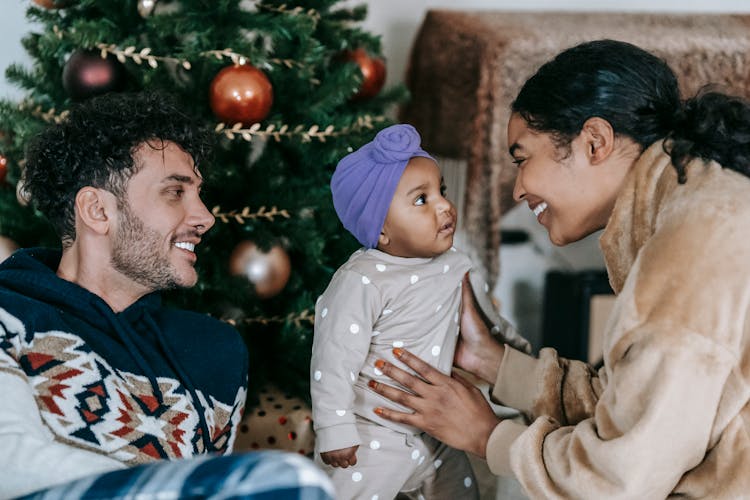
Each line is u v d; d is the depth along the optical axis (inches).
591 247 119.0
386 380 59.2
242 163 80.4
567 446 46.8
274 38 81.8
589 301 106.9
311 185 81.4
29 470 36.3
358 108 88.0
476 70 96.2
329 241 84.4
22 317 44.8
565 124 46.0
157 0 75.0
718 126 44.0
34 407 41.6
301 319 83.0
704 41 100.0
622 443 42.3
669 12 117.3
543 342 113.3
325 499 30.6
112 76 72.9
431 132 104.1
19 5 95.0
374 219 58.4
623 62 45.9
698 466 44.2
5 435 38.2
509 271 119.3
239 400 54.2
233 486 30.1
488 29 98.3
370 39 87.7
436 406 54.8
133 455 45.1
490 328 64.1
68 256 50.4
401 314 58.7
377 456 59.2
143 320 51.4
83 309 47.6
